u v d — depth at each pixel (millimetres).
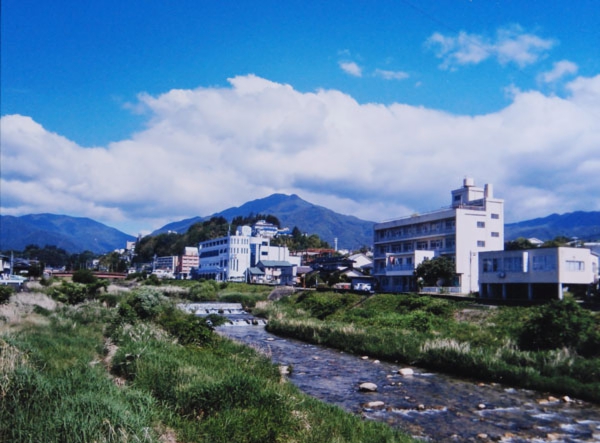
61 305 45531
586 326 24672
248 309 67188
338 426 13391
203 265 161875
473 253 67500
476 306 39750
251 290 89750
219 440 10672
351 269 95562
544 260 47250
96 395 11539
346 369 25938
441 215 70375
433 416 17125
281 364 26750
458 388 21500
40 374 13148
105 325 31266
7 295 41000
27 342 18344
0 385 11391
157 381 15156
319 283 93188
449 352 25625
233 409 12320
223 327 47281
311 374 24547
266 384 15703
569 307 25844
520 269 49594
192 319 30766
